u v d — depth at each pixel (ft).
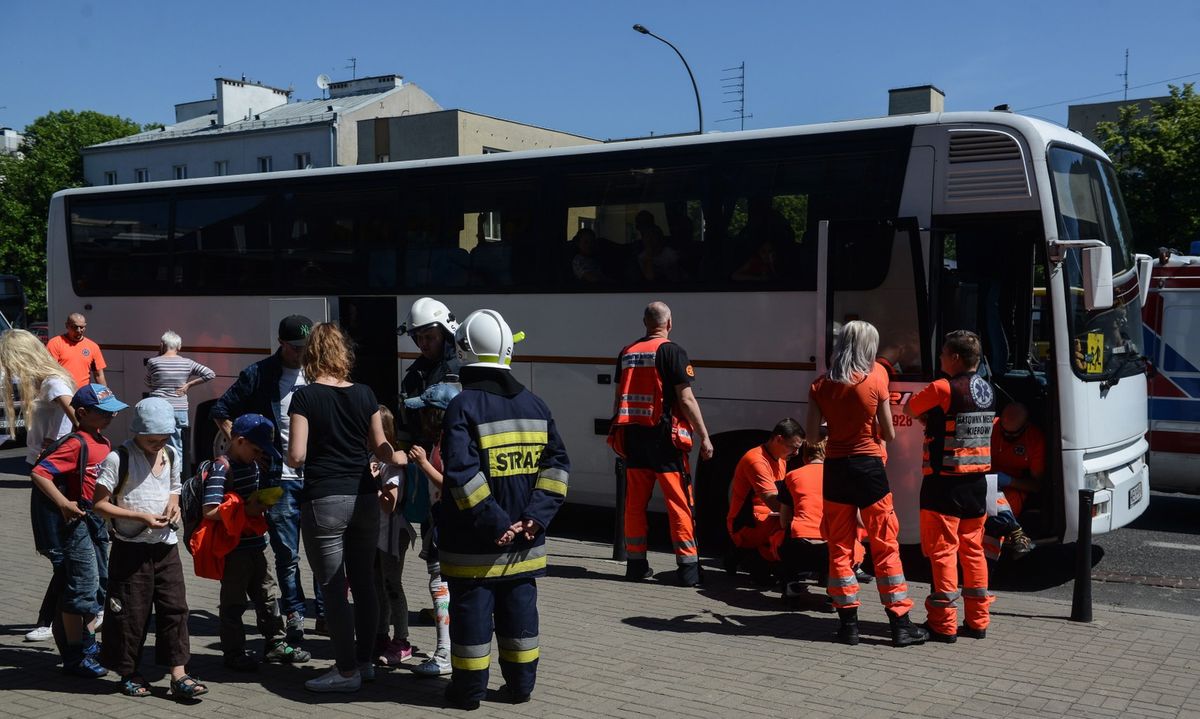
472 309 36.83
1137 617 24.94
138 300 45.34
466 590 18.38
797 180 31.22
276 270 41.34
